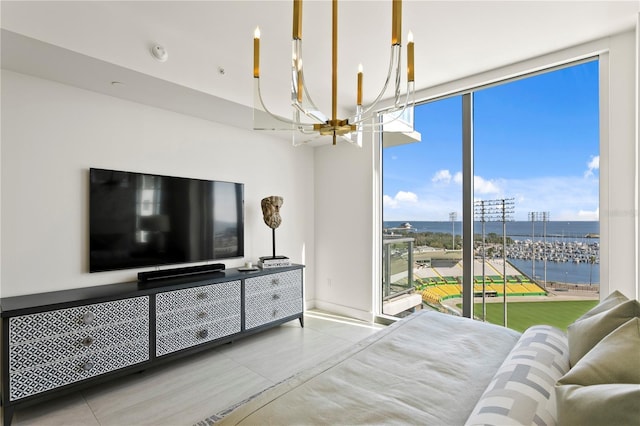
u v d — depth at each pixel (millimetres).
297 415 1000
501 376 1096
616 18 2182
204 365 2662
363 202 3906
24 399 1898
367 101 3635
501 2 2031
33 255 2324
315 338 3277
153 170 2955
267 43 2570
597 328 1144
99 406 2074
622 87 2334
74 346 2092
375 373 1275
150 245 2896
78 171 2531
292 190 4211
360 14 2160
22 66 2186
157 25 2336
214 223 3379
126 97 2742
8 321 1859
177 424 1897
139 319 2393
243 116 3254
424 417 996
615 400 686
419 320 1922
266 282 3318
